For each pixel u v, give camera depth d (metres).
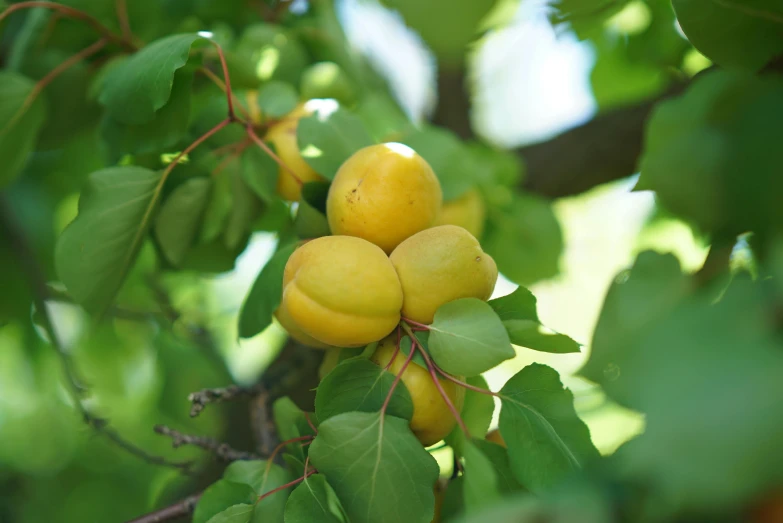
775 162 0.42
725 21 0.45
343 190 0.49
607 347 0.41
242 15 0.69
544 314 1.09
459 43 0.35
